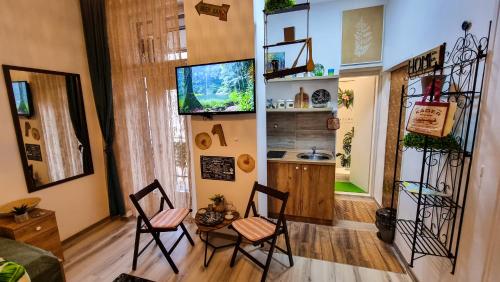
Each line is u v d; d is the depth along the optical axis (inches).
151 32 107.1
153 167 118.6
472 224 51.8
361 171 159.2
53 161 101.9
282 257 92.1
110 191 124.6
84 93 115.2
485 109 48.8
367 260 89.4
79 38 112.3
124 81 114.4
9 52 87.2
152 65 109.1
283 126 137.8
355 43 125.6
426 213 71.1
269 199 121.9
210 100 93.7
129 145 121.0
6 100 86.9
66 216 107.2
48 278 67.5
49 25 99.7
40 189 97.2
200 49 95.5
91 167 118.1
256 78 89.9
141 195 87.0
